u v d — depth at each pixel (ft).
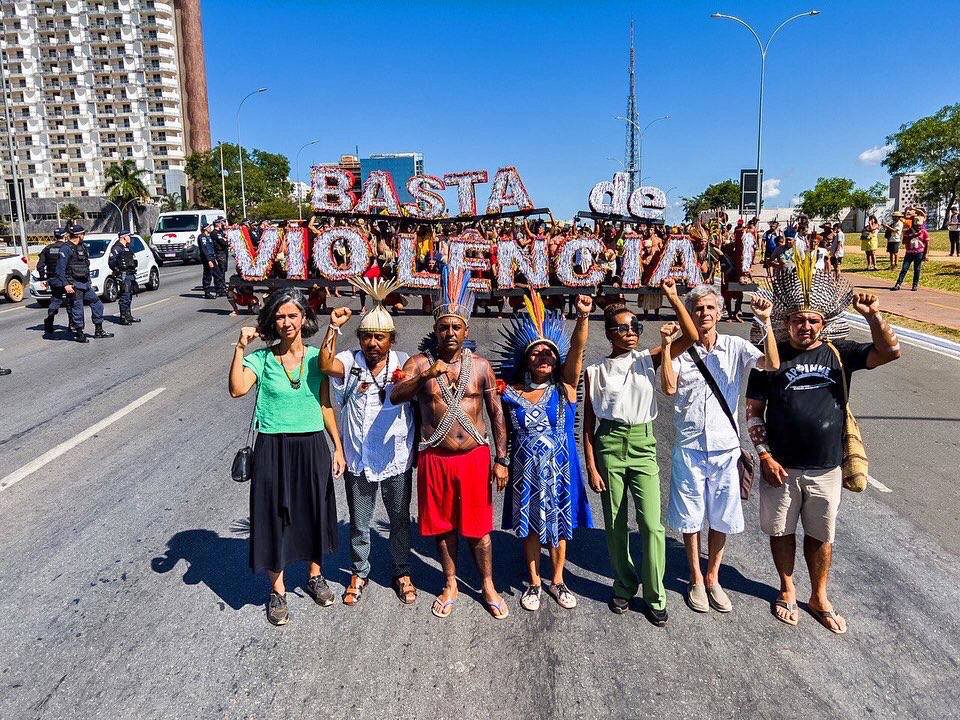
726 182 282.56
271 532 12.42
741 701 10.71
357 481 13.05
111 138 425.69
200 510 17.44
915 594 13.79
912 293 56.24
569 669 11.46
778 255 59.11
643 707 10.57
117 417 25.21
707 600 13.33
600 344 38.65
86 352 37.24
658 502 12.63
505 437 13.09
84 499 18.07
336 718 10.33
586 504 13.60
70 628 12.51
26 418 25.18
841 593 13.80
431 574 14.62
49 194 429.79
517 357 13.29
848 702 10.71
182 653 11.84
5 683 11.05
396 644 12.12
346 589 13.98
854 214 221.46
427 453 12.59
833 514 12.39
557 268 51.19
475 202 52.08
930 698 10.80
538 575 13.65
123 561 14.92
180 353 36.78
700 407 12.85
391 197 51.11
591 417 13.21
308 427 12.55
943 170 151.12
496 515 17.57
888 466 20.72
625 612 13.14
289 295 12.31
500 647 12.05
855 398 27.84
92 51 417.28
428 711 10.47
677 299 12.39
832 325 12.64
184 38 424.46
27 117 424.87
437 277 49.78
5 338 41.63
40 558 15.02
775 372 12.53
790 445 12.36
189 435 23.20
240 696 10.79
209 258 60.39
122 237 47.01
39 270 41.27
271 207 305.12
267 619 12.84
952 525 16.84
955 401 27.45
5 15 416.26
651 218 53.11
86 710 10.46
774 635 12.41
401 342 40.22
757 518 17.37
